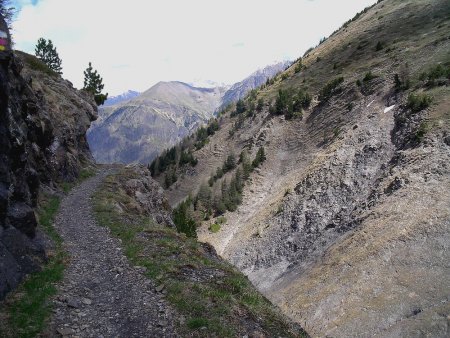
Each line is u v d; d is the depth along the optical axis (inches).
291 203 2935.5
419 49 3996.1
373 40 5605.3
